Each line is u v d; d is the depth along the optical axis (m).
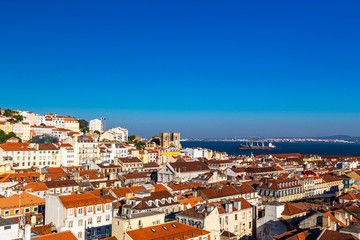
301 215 120.81
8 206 133.38
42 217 132.88
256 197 182.12
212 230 109.75
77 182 196.12
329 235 86.69
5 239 94.31
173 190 183.50
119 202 145.75
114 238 99.56
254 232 135.25
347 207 132.00
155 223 108.00
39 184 176.88
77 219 122.31
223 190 168.25
